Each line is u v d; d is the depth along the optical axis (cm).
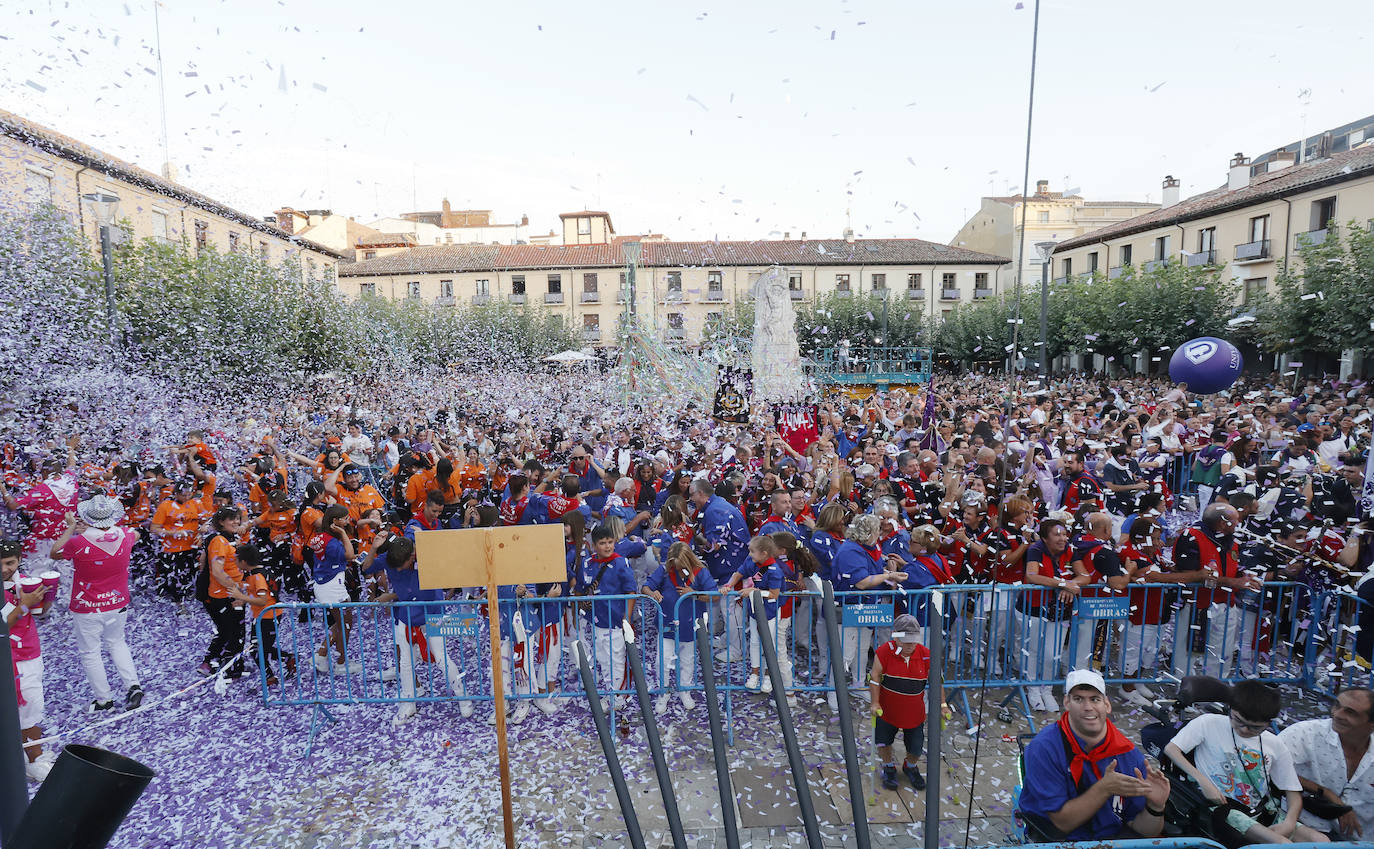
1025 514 580
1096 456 948
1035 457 855
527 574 343
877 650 448
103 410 1183
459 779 461
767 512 738
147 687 586
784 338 2033
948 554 617
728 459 946
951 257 4581
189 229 2472
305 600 689
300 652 645
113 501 542
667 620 546
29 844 151
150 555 816
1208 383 1026
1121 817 296
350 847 400
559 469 930
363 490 762
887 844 396
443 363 3141
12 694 189
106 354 1283
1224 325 2383
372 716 539
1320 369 2228
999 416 1362
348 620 619
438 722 531
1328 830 329
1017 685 534
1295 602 545
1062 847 196
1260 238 2714
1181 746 341
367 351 2573
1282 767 325
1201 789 324
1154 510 593
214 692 576
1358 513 705
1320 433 1016
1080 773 290
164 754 493
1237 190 3027
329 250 3738
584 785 454
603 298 4550
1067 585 512
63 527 777
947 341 3766
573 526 563
